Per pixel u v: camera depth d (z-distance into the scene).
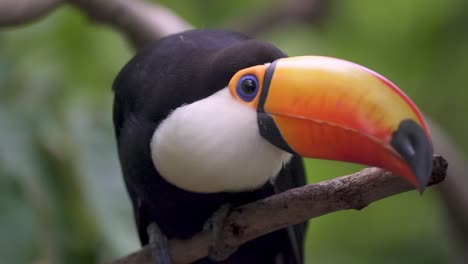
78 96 9.02
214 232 6.53
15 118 7.96
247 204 6.48
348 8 11.22
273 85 5.98
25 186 7.74
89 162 8.05
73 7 8.75
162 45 6.69
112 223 7.93
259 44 6.23
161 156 6.32
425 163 5.39
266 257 7.44
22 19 7.88
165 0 10.59
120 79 6.96
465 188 9.37
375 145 5.60
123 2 8.39
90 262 7.91
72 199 7.91
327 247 10.77
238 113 6.06
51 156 7.95
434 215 10.72
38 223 7.72
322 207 6.05
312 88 5.85
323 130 5.82
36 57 9.19
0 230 7.60
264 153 6.11
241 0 11.41
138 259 7.01
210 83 6.14
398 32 11.01
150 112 6.39
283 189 6.68
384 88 5.68
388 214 10.78
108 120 8.30
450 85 10.98
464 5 10.88
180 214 6.77
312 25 11.37
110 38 9.60
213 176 6.23
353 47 11.09
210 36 6.69
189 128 6.10
